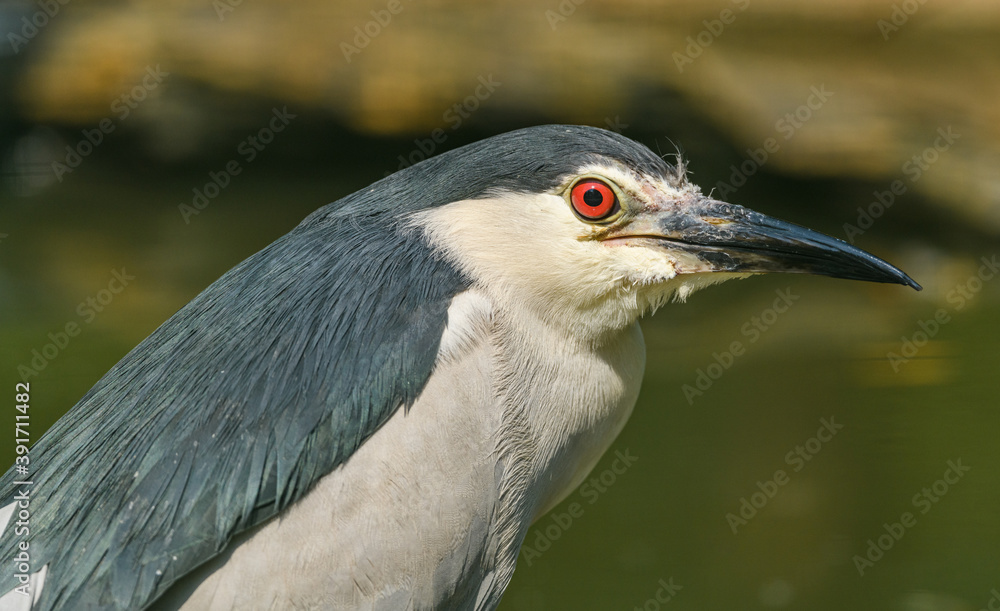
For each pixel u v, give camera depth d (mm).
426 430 5973
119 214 20188
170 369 6094
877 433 12188
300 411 5773
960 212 18141
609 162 6637
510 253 6543
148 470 5648
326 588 5664
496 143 6785
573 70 20281
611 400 7027
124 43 21484
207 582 5543
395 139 21375
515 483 6551
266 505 5617
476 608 6598
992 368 13625
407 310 6180
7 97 21859
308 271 6371
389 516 5809
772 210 19453
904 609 9438
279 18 21422
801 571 10109
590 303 6688
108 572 5414
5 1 22094
